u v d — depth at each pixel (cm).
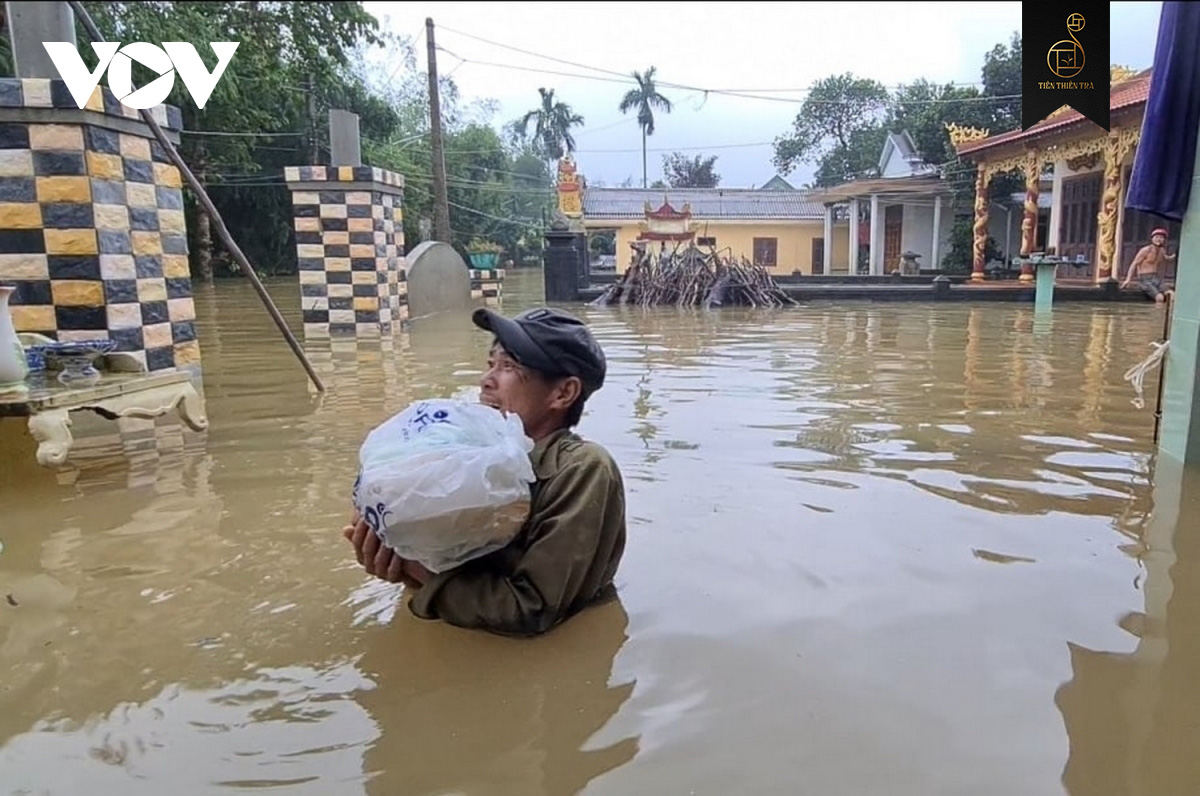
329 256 880
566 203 2308
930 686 164
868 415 429
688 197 2675
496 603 183
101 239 415
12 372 309
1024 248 1722
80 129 405
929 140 2277
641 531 252
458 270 1308
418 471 170
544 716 155
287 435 390
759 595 207
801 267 2678
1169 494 291
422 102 3039
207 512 277
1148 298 1373
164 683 168
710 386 522
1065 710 157
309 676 171
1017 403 467
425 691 164
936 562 228
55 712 158
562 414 208
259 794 134
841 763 140
